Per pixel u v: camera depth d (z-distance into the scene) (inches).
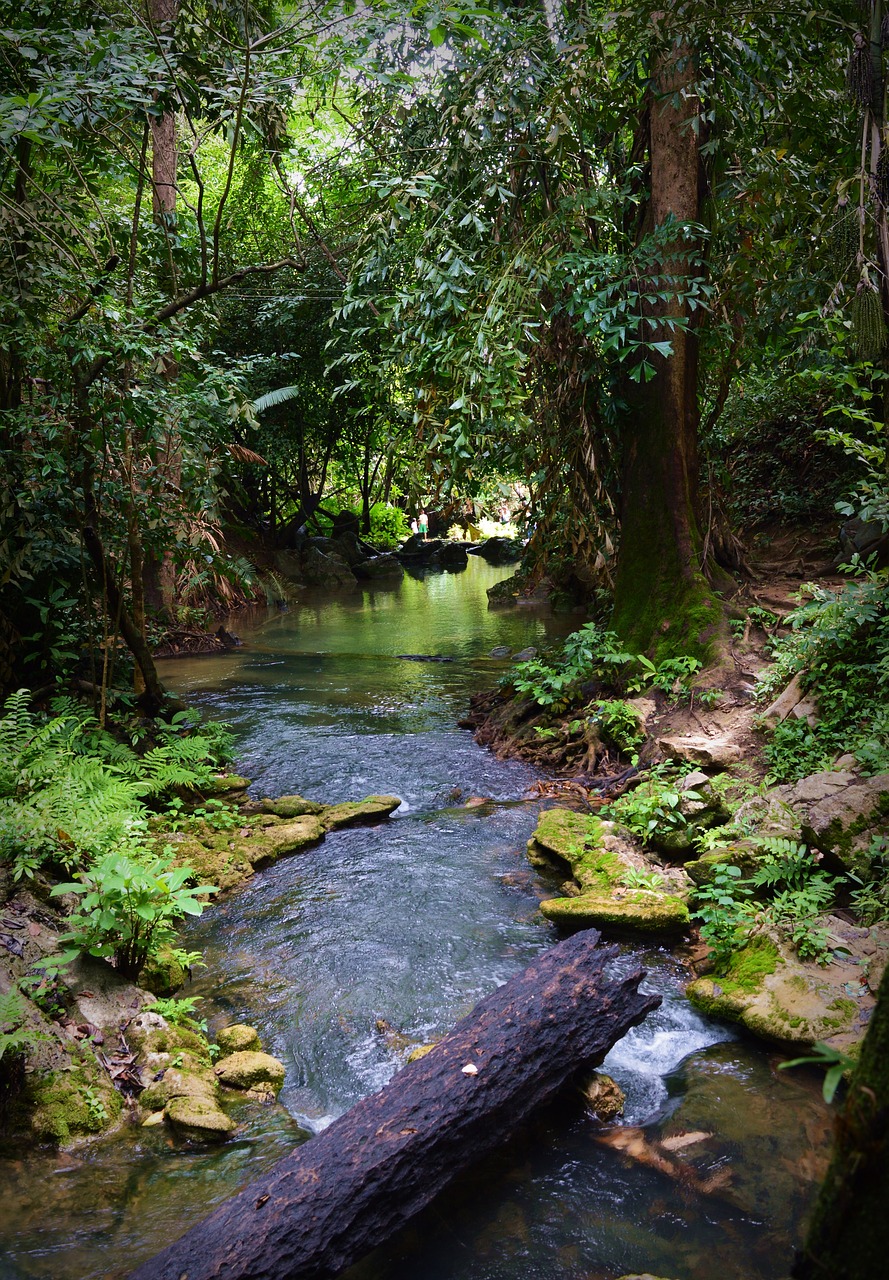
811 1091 131.9
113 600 263.0
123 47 218.4
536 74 271.3
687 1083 135.1
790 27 245.3
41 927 153.1
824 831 173.5
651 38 255.6
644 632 294.8
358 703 363.6
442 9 186.5
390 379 316.5
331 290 595.8
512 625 564.7
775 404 459.8
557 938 176.6
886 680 213.0
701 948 171.9
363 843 225.9
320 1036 146.3
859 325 191.9
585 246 284.8
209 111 260.8
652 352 297.1
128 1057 137.4
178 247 292.2
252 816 237.8
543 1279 100.7
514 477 386.0
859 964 150.9
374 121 328.5
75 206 277.4
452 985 159.6
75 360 222.4
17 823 164.9
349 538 940.6
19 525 247.1
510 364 263.0
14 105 193.0
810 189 259.6
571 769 270.7
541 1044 123.6
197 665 455.8
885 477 251.1
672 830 205.9
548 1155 120.5
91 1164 118.3
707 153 271.0
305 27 249.4
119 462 264.5
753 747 229.9
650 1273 100.6
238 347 708.0
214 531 490.6
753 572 346.0
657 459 301.1
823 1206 57.1
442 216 287.0
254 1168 117.1
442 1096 113.5
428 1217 110.3
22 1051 127.8
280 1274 94.3
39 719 241.0
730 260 295.0
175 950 168.1
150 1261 96.7
